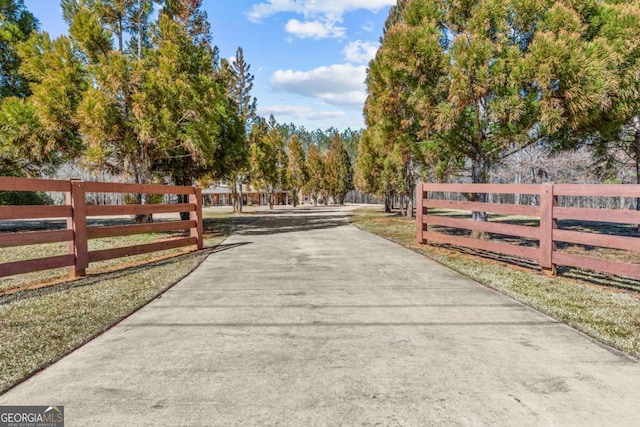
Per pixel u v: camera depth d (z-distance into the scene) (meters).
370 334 3.11
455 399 2.12
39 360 2.65
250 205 43.62
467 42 6.64
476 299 4.07
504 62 6.40
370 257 6.71
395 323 3.36
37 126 9.07
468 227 6.92
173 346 2.89
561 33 5.96
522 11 6.48
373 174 20.88
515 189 5.84
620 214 4.41
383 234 10.46
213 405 2.08
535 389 2.23
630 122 8.75
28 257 7.14
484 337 3.03
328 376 2.40
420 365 2.55
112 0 10.88
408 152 9.76
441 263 6.11
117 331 3.22
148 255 7.09
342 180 41.88
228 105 14.83
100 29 9.48
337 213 23.08
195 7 14.94
